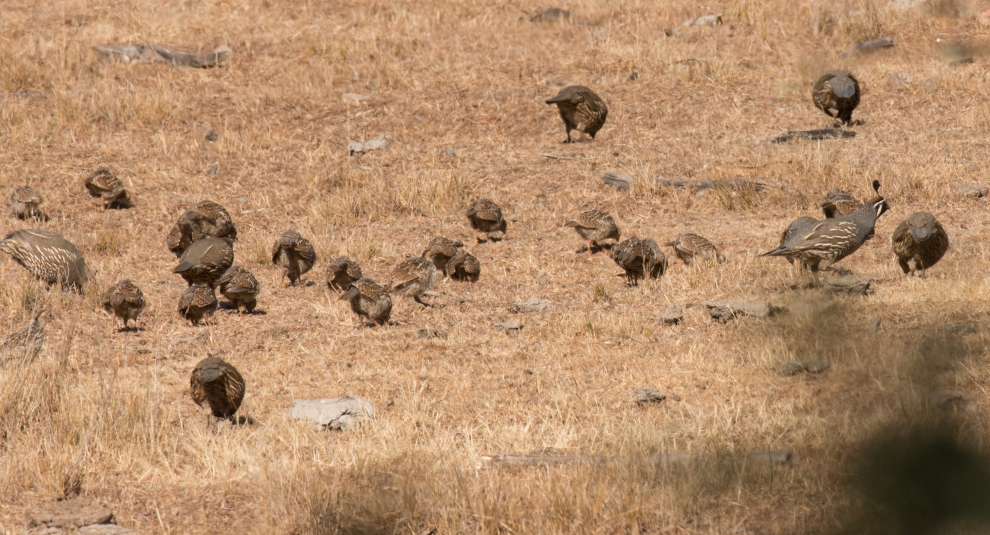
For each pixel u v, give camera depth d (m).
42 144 71.38
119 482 28.05
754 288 44.44
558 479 25.95
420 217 62.03
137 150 71.50
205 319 44.19
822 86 70.88
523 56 90.31
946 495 22.72
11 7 101.88
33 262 46.91
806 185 60.50
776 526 23.67
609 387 34.22
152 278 51.94
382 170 68.56
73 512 25.66
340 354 39.22
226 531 25.16
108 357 39.19
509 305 45.97
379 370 37.03
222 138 73.50
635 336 39.84
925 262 43.53
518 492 25.53
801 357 34.88
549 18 100.75
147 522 25.75
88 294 47.12
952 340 31.67
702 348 37.53
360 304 42.16
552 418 31.64
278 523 25.19
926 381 29.66
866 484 23.69
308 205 63.62
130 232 59.00
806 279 43.62
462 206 63.09
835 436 26.88
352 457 28.41
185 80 84.75
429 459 28.08
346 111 79.75
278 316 45.09
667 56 87.56
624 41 93.06
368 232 59.25
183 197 64.50
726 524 24.14
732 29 94.75
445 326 43.00
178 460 29.50
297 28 97.88
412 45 93.50
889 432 24.86
